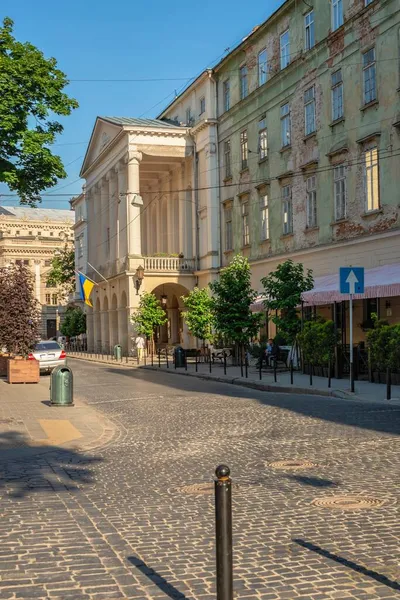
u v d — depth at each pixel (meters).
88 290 53.88
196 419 15.26
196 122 47.22
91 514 7.48
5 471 10.10
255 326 30.97
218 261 44.00
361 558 5.74
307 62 32.06
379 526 6.63
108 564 5.79
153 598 5.04
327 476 8.86
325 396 18.78
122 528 6.89
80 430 14.11
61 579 5.45
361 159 27.86
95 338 61.38
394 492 7.89
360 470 9.11
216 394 20.89
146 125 48.19
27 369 27.19
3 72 23.00
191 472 9.61
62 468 10.30
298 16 32.88
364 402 16.83
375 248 27.08
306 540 6.28
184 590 5.19
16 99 22.98
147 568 5.68
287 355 30.09
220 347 37.78
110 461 10.77
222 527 3.94
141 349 45.66
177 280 47.81
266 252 36.91
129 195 48.62
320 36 30.83
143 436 13.26
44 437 13.24
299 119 33.03
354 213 28.42
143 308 45.88
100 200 61.44
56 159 24.19
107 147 53.66
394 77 25.55
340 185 29.53
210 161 43.88
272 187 36.09
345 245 29.00
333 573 5.42
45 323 106.12
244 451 10.96
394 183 25.69
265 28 36.16
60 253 85.75
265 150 37.00
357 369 23.00
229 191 42.03
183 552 6.09
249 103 38.69
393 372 20.33
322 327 23.86
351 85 28.44
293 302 26.56
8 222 108.81
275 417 14.70
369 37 27.06
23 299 28.80
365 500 7.60
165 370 33.91
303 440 11.62
